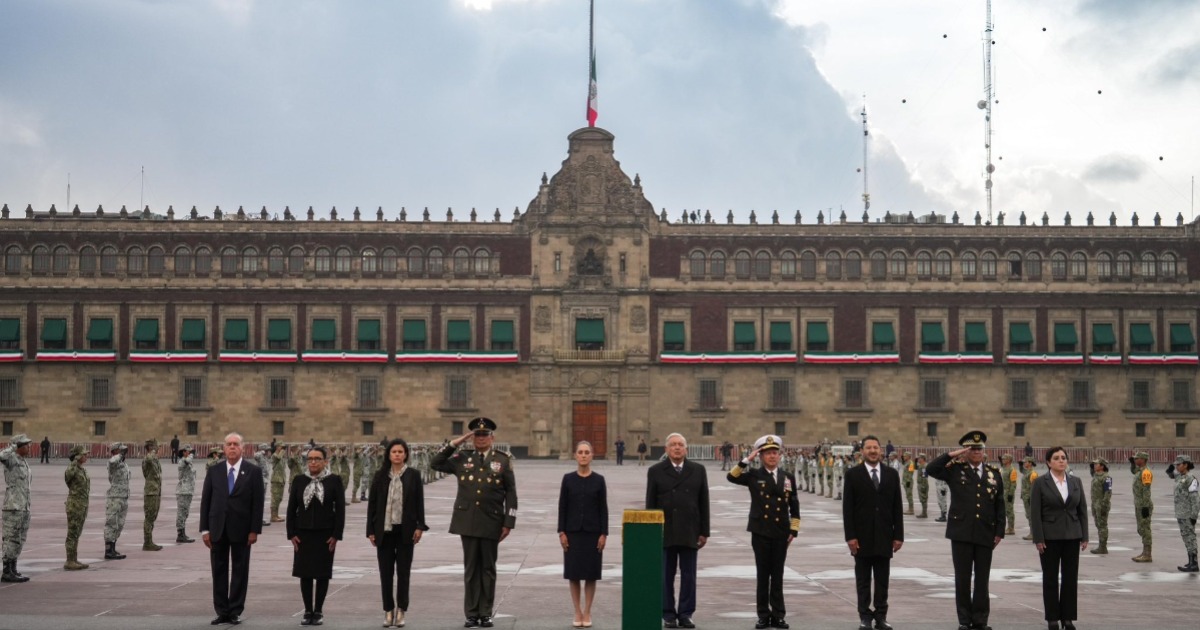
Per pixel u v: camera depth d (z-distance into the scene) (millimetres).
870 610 27109
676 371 123812
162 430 121750
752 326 124125
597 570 27125
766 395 123562
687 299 124000
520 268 124062
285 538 46250
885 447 123000
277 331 122625
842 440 123250
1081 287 124875
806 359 123125
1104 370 124250
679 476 27484
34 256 122625
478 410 122938
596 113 126188
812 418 123375
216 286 122750
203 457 121438
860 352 123688
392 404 122562
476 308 123500
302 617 28234
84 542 43906
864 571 27031
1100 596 32219
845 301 124312
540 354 123188
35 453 120938
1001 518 26938
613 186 124562
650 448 123125
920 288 124375
